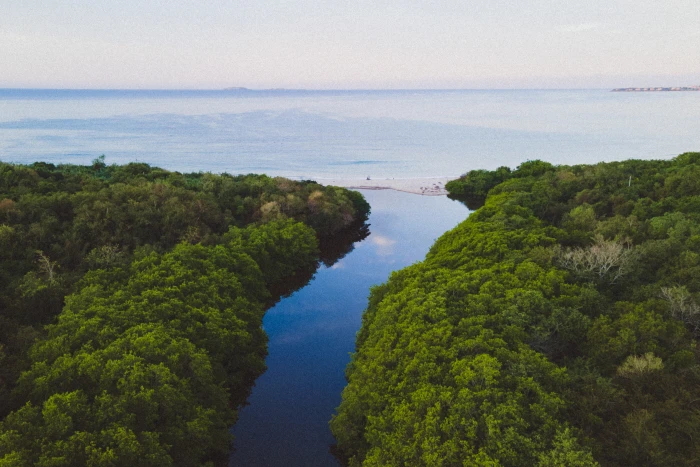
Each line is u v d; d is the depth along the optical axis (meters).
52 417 22.88
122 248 50.03
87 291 36.94
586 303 33.97
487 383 24.36
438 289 37.09
